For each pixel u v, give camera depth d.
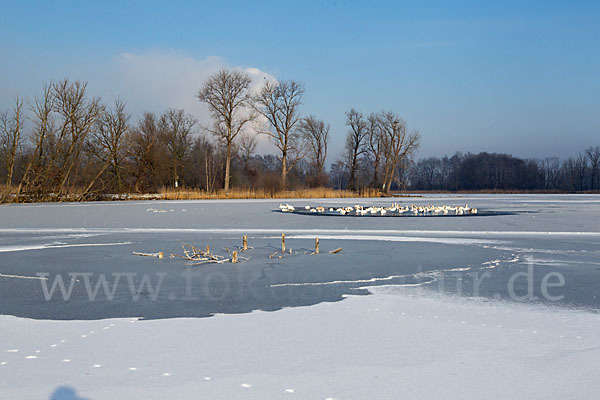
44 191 43.41
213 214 27.98
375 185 71.19
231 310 7.52
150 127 59.56
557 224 21.56
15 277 10.10
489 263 11.69
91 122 46.31
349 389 4.60
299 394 4.49
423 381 4.77
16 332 6.39
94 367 5.14
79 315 7.25
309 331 6.41
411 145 68.88
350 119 70.50
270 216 26.58
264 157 119.25
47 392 4.52
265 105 58.69
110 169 54.94
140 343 5.93
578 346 5.77
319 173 68.94
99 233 18.50
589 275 10.22
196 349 5.71
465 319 6.96
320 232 18.61
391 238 16.61
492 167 123.56
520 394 4.48
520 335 6.21
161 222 23.03
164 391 4.55
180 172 67.12
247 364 5.22
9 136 42.41
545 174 122.12
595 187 112.12
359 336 6.19
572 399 4.38
